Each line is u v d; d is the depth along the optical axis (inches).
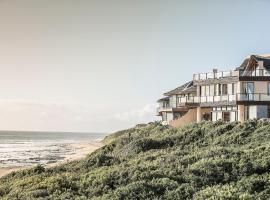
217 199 1064.8
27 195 1197.7
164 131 2506.2
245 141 1883.6
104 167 1584.6
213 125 2214.6
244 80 2655.0
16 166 2551.7
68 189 1245.1
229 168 1322.6
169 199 1123.3
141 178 1272.1
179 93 3875.5
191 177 1261.1
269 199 1087.6
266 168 1312.7
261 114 2635.3
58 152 3966.5
